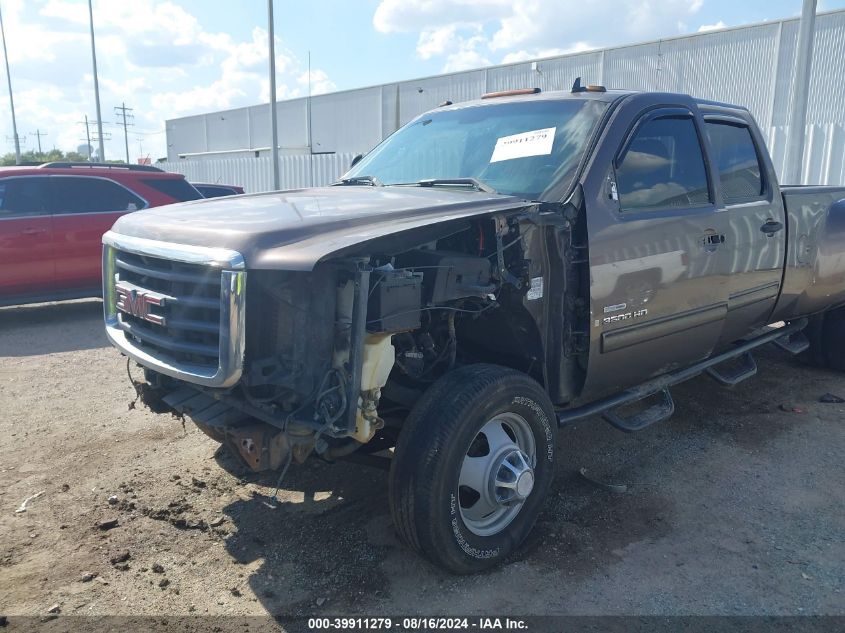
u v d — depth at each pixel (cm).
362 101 3169
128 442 479
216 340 289
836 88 1847
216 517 377
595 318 364
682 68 2130
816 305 579
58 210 891
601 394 406
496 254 332
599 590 315
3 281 856
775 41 1928
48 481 419
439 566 314
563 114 414
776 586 318
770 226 492
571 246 358
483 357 390
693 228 419
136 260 333
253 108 3966
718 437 498
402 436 309
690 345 442
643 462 455
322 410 279
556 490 415
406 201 344
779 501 401
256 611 298
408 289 294
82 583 316
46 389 604
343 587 315
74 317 950
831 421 528
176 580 320
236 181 2586
